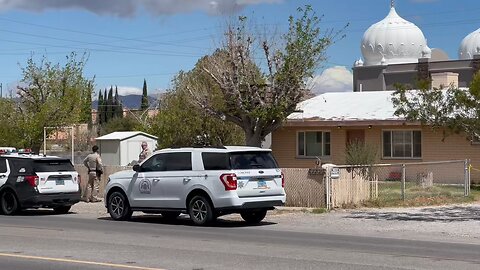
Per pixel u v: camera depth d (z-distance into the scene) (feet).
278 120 93.86
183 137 108.58
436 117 77.77
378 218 64.64
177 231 55.93
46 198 71.26
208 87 100.58
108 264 38.34
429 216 66.08
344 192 73.56
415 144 107.24
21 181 71.36
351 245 46.70
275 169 60.49
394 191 84.17
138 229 57.52
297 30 92.17
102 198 88.17
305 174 73.36
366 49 174.29
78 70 133.18
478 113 70.90
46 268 37.45
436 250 44.27
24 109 129.18
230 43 93.30
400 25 171.22
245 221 63.41
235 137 108.27
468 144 102.94
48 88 129.49
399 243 48.21
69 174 73.36
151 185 63.00
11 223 62.90
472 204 76.64
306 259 39.91
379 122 107.65
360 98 123.13
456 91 77.61
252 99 91.66
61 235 53.01
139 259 40.14
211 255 41.65
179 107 108.78
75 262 39.17
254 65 92.73
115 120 242.58
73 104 128.98
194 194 60.23
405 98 85.40
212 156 59.21
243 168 58.59
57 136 142.61
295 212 69.67
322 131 114.21
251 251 43.42
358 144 93.66
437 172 105.40
